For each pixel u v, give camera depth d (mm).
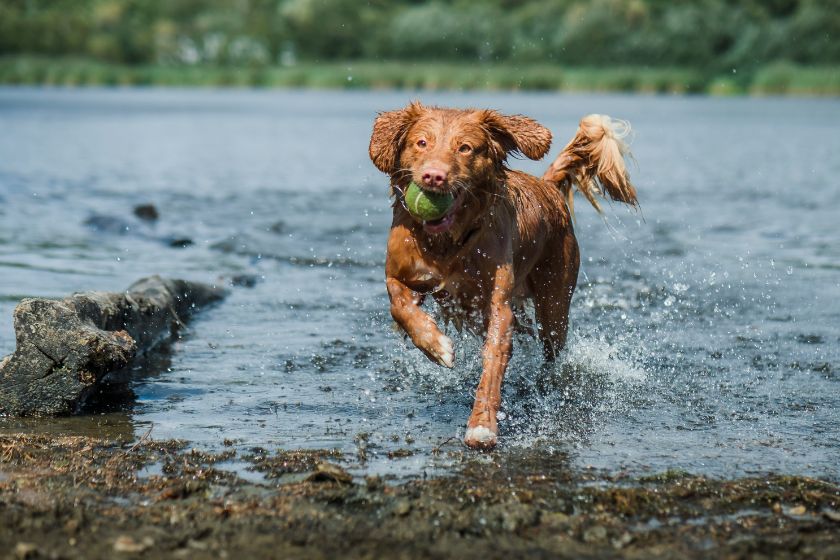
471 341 10078
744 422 8133
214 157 30469
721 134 40562
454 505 6188
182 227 17219
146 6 152625
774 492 6500
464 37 118188
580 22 104562
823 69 90438
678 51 98812
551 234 9570
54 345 8117
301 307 12180
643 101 71000
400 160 8062
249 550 5543
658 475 6781
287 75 110062
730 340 10789
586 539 5785
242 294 12805
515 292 9344
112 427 7777
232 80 112062
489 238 8172
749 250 16031
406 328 8094
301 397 8688
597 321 11633
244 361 9828
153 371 9430
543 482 6664
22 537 5637
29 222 16906
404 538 5730
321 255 15312
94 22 138625
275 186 23547
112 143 34312
